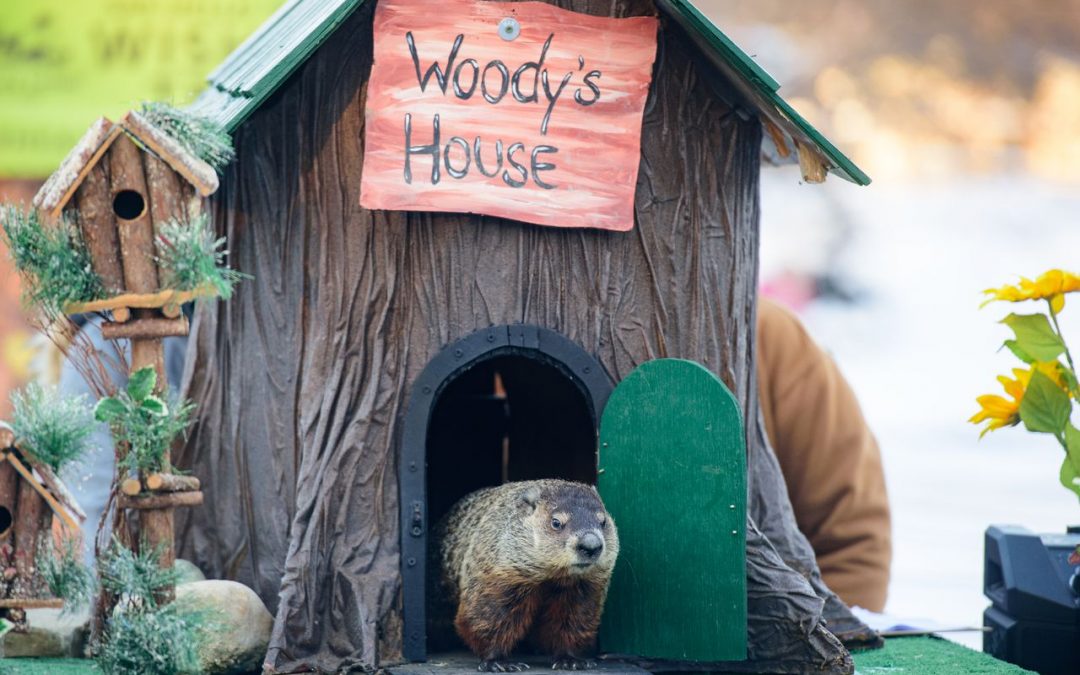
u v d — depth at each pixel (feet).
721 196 15.28
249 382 14.83
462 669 13.76
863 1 54.03
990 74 56.03
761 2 53.98
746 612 14.35
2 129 25.67
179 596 13.39
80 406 12.37
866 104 55.67
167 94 25.80
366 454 14.42
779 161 17.16
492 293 14.64
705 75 15.17
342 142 14.53
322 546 14.20
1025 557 15.72
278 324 14.73
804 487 19.81
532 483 14.26
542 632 14.28
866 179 14.40
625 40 14.83
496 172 14.52
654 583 14.29
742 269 15.47
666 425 14.33
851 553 19.70
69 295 11.89
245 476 14.78
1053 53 55.98
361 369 14.49
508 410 18.33
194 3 25.93
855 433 20.04
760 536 14.89
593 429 15.30
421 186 14.37
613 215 14.78
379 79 14.34
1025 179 59.06
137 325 12.00
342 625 14.07
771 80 14.08
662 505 14.30
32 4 25.66
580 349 14.71
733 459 14.12
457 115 14.46
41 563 11.99
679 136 15.14
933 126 57.11
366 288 14.51
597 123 14.75
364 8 14.47
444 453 18.34
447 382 14.48
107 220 12.00
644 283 15.06
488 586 13.79
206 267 12.00
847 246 60.03
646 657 14.39
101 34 25.85
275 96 14.64
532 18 14.61
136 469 12.14
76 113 25.82
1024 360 13.14
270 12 26.05
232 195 14.73
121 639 11.91
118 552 12.09
